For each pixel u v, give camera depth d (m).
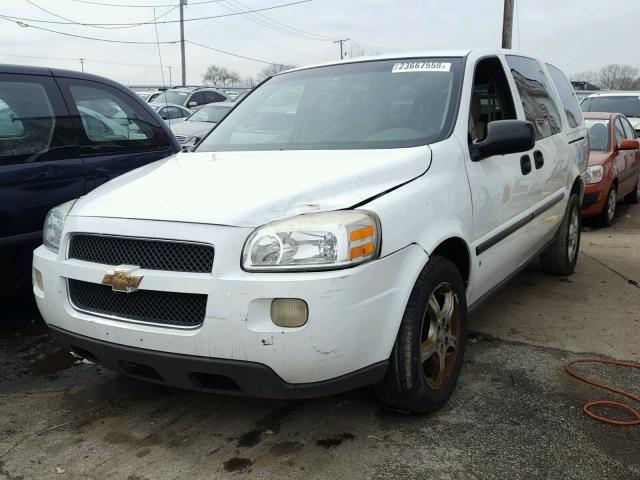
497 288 4.03
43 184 4.20
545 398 3.30
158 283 2.54
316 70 4.29
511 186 3.91
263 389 2.53
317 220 2.51
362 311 2.52
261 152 3.49
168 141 5.19
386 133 3.47
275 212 2.56
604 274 5.89
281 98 4.13
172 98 18.28
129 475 2.66
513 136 3.41
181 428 3.05
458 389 3.41
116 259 2.71
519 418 3.09
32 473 2.69
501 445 2.84
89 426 3.09
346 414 3.13
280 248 2.45
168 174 3.18
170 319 2.59
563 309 4.83
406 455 2.77
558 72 5.88
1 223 3.98
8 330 4.44
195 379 2.62
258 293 2.42
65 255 2.90
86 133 4.58
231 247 2.47
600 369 3.68
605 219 8.51
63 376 3.69
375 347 2.64
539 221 4.60
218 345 2.47
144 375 2.78
